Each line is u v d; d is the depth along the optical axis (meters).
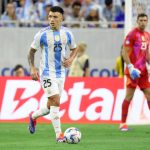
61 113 48.00
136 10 45.75
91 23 61.31
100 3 64.12
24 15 64.38
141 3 46.34
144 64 41.78
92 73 61.19
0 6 63.91
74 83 48.38
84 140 35.88
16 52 61.31
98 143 34.34
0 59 61.31
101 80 48.34
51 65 34.56
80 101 48.09
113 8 63.31
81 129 42.94
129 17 44.38
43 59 34.72
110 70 61.09
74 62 56.34
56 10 34.59
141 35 41.59
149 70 42.84
